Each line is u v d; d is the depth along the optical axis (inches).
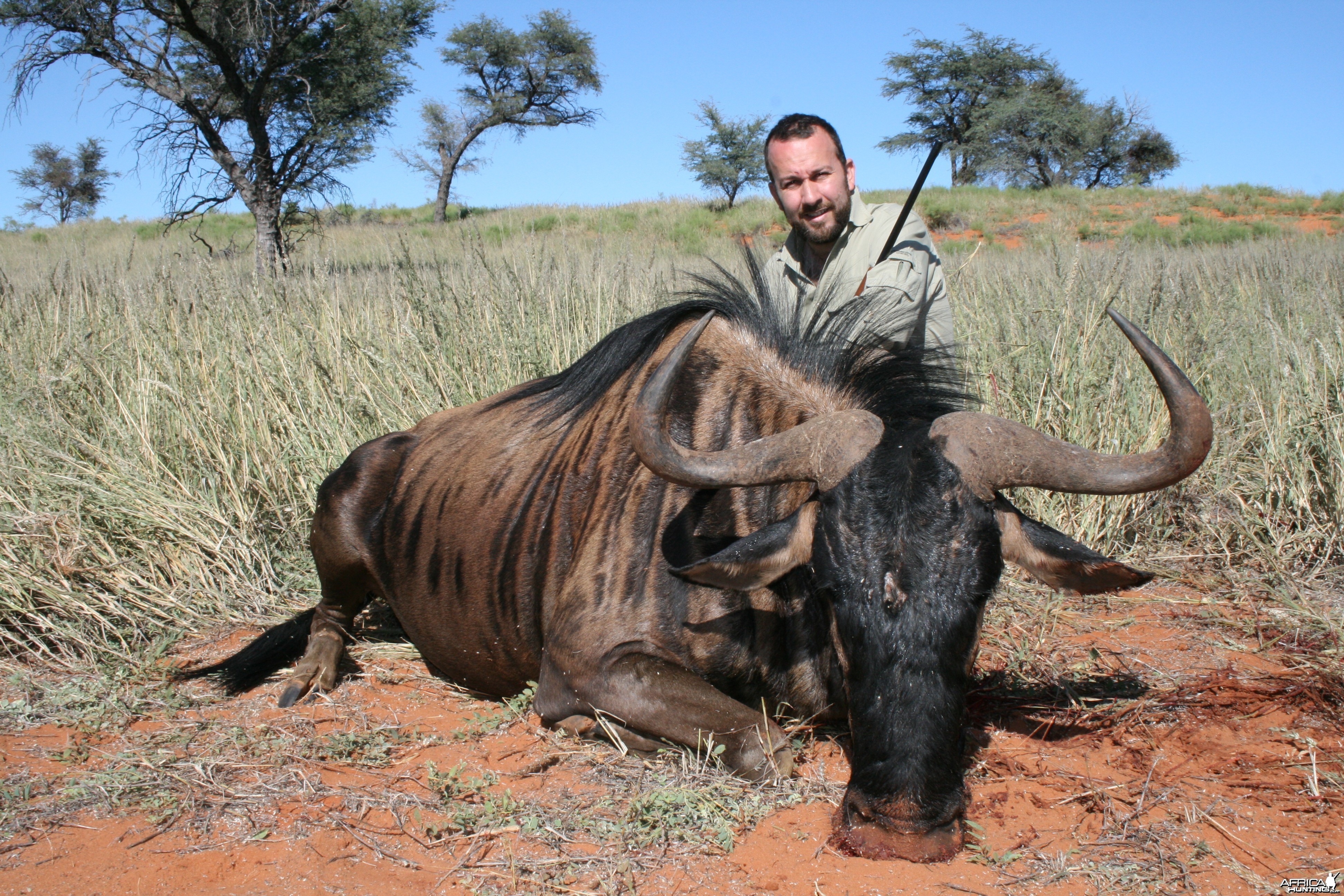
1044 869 101.5
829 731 133.0
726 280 150.5
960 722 98.7
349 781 121.8
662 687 120.1
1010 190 1555.1
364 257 460.4
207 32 756.6
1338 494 198.5
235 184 769.6
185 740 132.5
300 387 227.6
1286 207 1353.3
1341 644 157.6
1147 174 2006.6
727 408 130.6
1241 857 104.2
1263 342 267.4
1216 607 180.1
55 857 105.4
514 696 152.2
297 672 154.5
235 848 106.3
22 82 762.8
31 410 205.2
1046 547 104.0
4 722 137.7
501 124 1807.3
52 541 175.0
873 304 141.2
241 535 193.6
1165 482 98.1
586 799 116.1
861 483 100.0
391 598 162.4
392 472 166.7
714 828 108.6
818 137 154.5
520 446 152.9
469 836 108.7
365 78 957.2
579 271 291.4
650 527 125.4
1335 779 119.0
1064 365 216.8
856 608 97.5
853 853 101.9
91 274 292.2
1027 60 1872.5
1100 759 127.5
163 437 212.5
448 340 239.1
